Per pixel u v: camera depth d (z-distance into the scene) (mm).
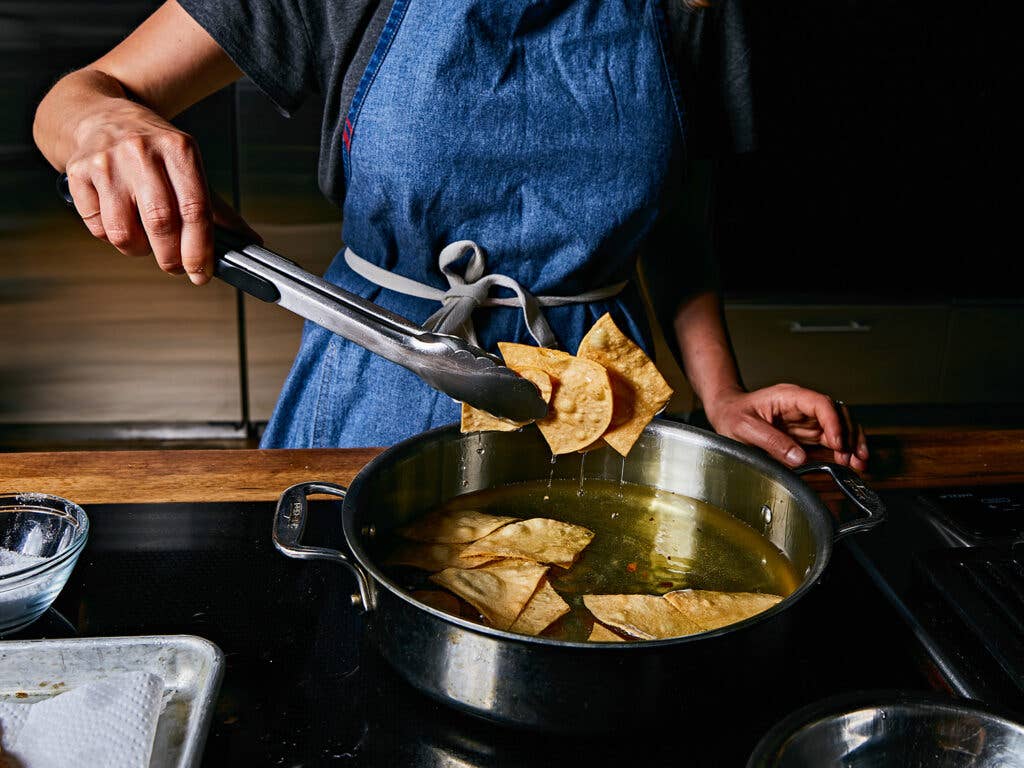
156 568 818
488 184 1041
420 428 1130
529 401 771
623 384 888
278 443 1221
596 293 1146
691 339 1274
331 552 696
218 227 789
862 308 2684
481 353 738
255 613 766
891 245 2654
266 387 2617
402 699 679
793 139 2523
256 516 910
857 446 1052
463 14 970
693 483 966
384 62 1003
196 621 751
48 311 2459
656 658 601
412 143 1015
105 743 573
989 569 795
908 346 2746
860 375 2766
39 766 561
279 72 1036
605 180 1058
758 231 2600
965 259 2688
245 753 620
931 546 885
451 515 918
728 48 1130
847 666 724
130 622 746
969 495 964
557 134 1026
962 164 2582
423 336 728
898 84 2504
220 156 2383
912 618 770
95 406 2578
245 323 2539
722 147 1197
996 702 678
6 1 2211
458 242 1061
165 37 1003
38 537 814
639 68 1043
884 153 2562
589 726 622
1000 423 2877
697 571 862
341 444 1168
